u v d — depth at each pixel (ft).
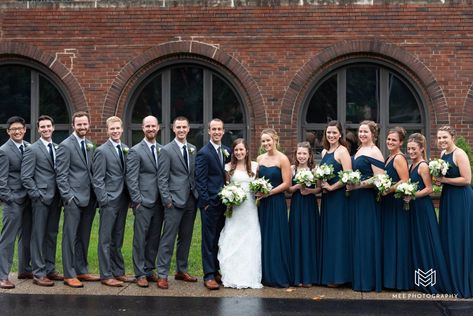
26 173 24.14
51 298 22.90
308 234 24.63
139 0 43.62
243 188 24.44
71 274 24.63
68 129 44.75
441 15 42.78
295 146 43.32
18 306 21.81
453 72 42.80
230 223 24.63
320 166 23.93
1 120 45.29
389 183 22.99
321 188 24.40
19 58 44.42
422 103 43.62
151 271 25.53
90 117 43.78
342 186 24.18
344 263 24.20
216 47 43.39
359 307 21.72
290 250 24.79
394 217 24.00
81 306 21.85
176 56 44.06
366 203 23.99
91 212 25.35
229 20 43.37
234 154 24.71
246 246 24.47
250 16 43.27
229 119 44.55
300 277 24.62
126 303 22.26
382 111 44.09
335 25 43.06
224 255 24.58
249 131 43.86
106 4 43.65
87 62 43.80
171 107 44.83
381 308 21.57
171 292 23.85
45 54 43.91
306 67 43.14
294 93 43.19
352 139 26.37
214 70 44.11
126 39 43.73
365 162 24.25
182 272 25.76
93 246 32.22
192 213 25.23
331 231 24.31
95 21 43.73
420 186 23.89
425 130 43.62
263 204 24.82
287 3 43.14
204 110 44.60
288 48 43.21
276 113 43.24
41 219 24.53
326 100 44.37
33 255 24.71
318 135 44.21
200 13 43.42
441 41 42.80
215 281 24.48
